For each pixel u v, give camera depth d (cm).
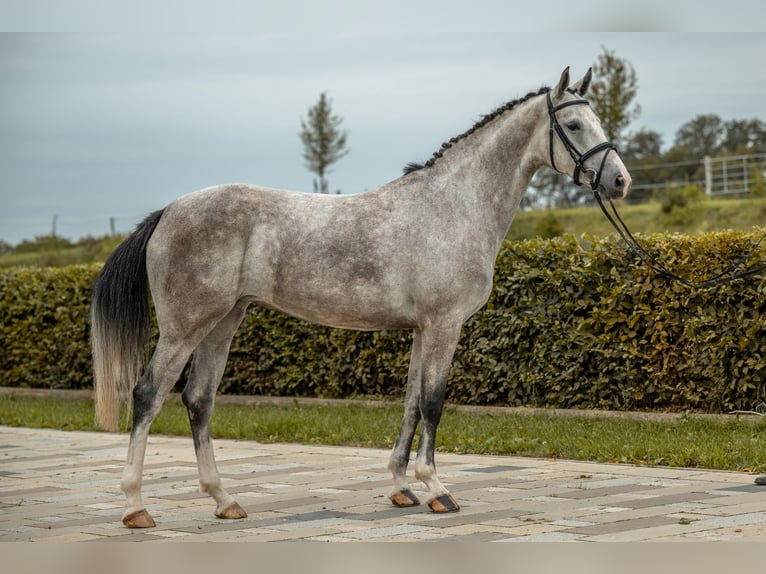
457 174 761
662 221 2945
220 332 758
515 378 1328
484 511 721
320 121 4853
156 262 726
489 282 759
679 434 1056
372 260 736
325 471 935
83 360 1734
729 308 1160
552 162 766
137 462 704
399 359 1430
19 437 1242
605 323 1257
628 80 3331
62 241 4366
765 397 1147
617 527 648
